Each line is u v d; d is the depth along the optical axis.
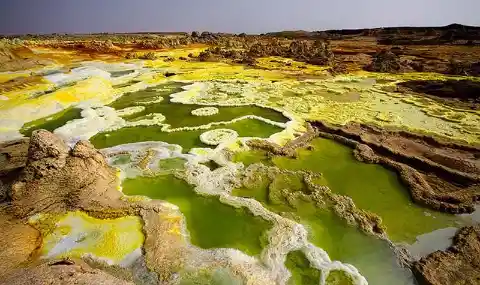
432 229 13.19
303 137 20.98
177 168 17.02
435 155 18.44
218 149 19.16
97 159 14.84
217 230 12.70
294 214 13.84
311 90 33.06
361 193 15.50
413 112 26.14
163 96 31.20
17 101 26.06
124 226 12.36
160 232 11.98
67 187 13.34
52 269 9.23
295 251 11.60
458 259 11.42
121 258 10.93
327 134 21.45
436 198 14.76
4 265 10.25
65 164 13.49
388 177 16.77
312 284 10.30
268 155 18.75
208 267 10.55
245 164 17.91
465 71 40.31
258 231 12.66
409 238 12.70
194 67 44.97
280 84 35.47
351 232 12.86
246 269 10.56
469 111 26.42
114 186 14.92
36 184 12.99
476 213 14.05
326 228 13.08
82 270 9.35
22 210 12.57
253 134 21.64
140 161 17.64
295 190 15.50
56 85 32.16
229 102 28.58
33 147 13.29
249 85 35.00
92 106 27.34
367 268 11.20
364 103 28.50
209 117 25.20
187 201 14.45
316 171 17.30
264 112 26.23
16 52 44.88
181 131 22.30
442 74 41.09
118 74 40.00
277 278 10.40
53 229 12.06
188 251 11.24
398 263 11.40
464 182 16.03
